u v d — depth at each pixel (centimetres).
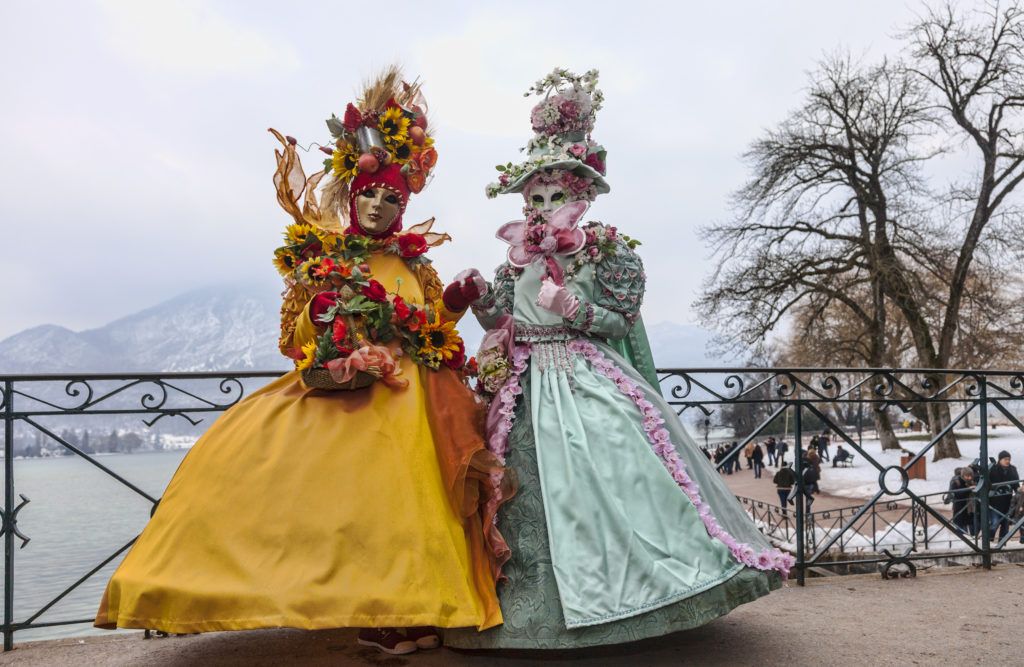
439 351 266
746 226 2288
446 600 220
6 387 301
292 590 211
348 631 290
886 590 349
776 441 2833
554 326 282
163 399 322
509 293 301
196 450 245
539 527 241
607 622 220
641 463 245
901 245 2105
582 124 307
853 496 1900
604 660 249
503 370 268
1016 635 273
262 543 220
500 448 258
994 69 1952
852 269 2161
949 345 2073
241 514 224
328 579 215
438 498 236
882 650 256
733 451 373
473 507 240
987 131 1997
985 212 2012
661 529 236
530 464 253
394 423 242
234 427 246
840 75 2147
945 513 1452
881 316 2114
